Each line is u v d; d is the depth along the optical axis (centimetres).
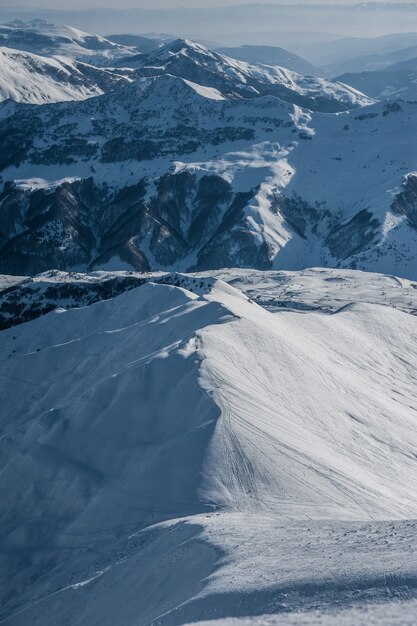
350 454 5075
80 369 6731
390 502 4338
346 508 4081
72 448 4744
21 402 6775
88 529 4144
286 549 2814
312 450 4616
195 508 4019
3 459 4981
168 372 5028
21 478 4662
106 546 3938
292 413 5184
